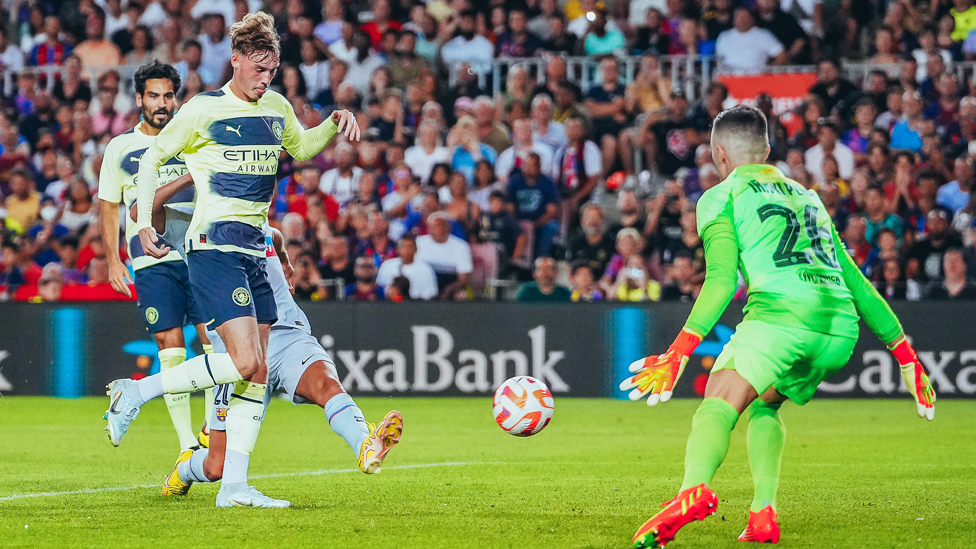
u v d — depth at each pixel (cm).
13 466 2334
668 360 1305
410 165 4828
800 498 1867
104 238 2236
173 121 1614
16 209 4828
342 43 5319
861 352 3856
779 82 4884
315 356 1750
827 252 1379
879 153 4503
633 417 3431
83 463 2389
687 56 5016
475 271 4412
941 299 3825
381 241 4391
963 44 5025
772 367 1321
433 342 3941
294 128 1722
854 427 3136
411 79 5175
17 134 5178
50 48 5547
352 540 1437
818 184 4438
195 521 1588
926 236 4216
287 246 4312
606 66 4944
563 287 4178
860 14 5144
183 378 1600
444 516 1647
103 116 5184
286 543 1416
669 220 4309
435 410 3591
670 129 4722
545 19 5309
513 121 4912
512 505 1770
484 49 5241
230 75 5350
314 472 2236
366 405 3734
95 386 3978
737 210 1377
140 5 5594
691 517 1219
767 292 1341
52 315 4003
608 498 1856
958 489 1992
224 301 1608
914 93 4709
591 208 4334
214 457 1759
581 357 3931
